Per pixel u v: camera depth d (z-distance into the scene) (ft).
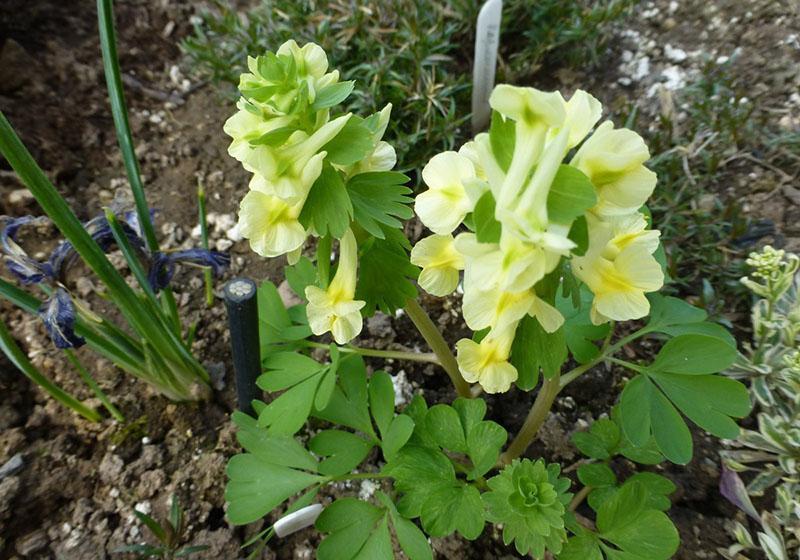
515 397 0.79
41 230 0.91
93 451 0.74
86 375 0.71
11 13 1.06
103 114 1.05
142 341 0.68
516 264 0.37
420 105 0.95
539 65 1.06
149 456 0.74
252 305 0.61
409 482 0.59
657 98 1.04
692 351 0.60
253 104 0.45
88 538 0.68
